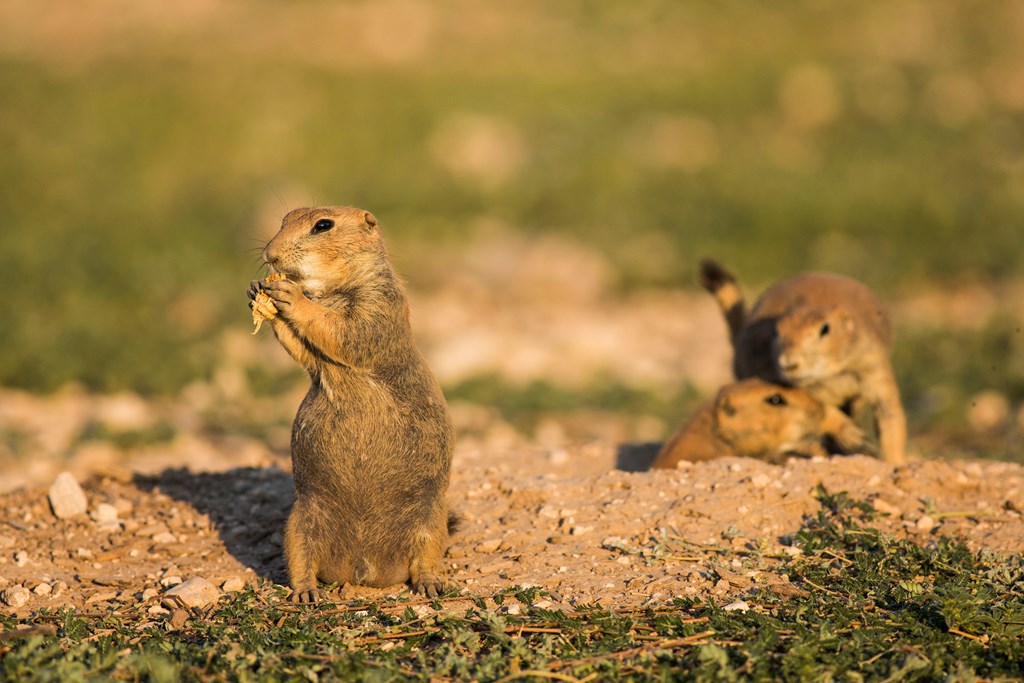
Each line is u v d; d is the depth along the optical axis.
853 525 8.40
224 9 46.06
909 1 46.66
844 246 26.73
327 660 6.36
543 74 39.38
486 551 8.42
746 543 8.32
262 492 9.74
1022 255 24.95
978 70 40.28
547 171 32.03
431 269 26.17
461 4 46.88
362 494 7.75
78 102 35.69
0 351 18.56
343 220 7.64
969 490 9.27
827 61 40.25
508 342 20.64
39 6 45.44
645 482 9.30
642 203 29.91
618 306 24.47
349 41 42.84
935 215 27.92
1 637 6.67
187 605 7.57
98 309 21.80
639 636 6.76
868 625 6.79
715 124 35.66
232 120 34.53
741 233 27.83
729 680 6.07
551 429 15.49
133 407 15.89
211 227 28.05
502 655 6.53
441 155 33.31
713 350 20.72
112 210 28.86
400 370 7.70
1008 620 6.75
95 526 9.17
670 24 45.09
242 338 20.48
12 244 25.78
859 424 11.78
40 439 14.19
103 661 6.20
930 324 20.73
